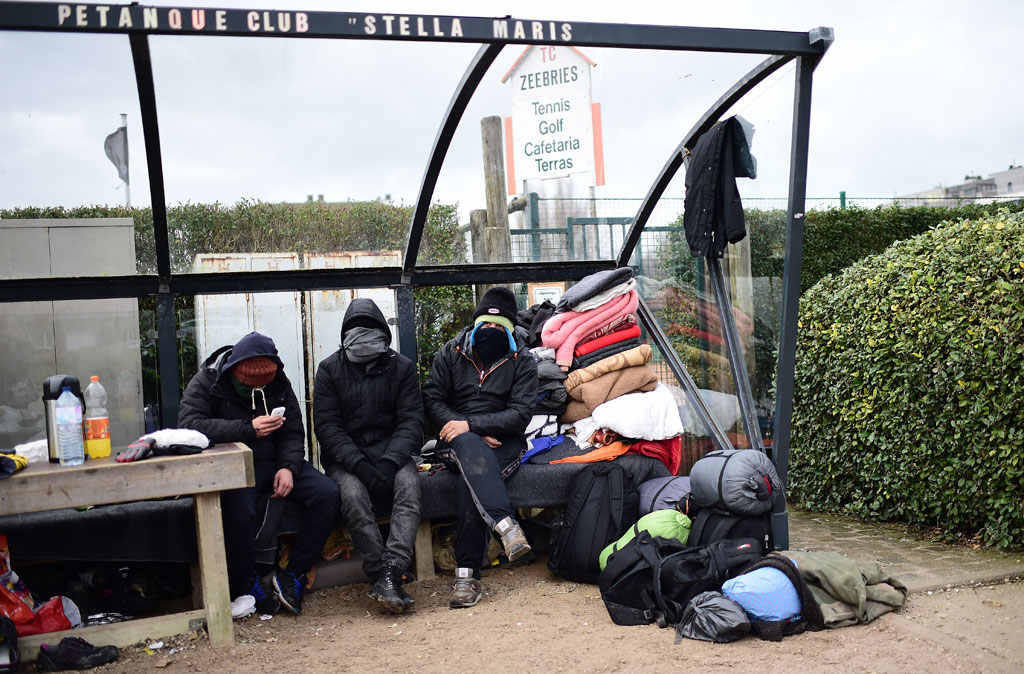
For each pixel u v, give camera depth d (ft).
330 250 18.93
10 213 15.92
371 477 12.96
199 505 10.96
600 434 14.73
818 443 18.40
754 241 14.88
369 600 13.06
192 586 12.57
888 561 13.76
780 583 10.62
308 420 16.37
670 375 18.04
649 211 17.63
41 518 11.59
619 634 10.93
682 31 11.78
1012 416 13.79
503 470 13.91
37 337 14.65
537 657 10.25
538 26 11.28
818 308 18.45
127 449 10.89
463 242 21.38
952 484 14.94
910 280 15.79
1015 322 13.53
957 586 12.32
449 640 11.02
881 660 9.67
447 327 19.62
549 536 15.14
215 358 13.02
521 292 20.11
